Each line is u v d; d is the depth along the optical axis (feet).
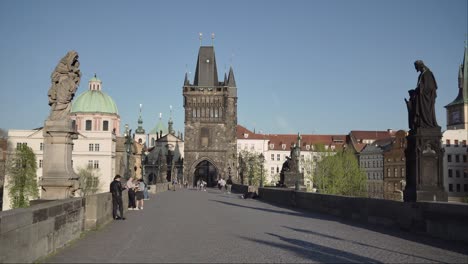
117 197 95.50
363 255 51.93
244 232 73.97
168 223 88.58
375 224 82.74
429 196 69.36
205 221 92.68
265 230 76.64
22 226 43.86
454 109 539.29
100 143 489.26
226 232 74.02
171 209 128.88
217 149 508.12
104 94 558.15
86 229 75.15
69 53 72.84
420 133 70.13
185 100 510.58
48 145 71.05
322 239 65.16
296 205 137.49
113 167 503.20
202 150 507.71
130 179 126.52
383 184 550.77
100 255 52.85
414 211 68.95
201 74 519.19
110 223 88.28
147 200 182.29
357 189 450.30
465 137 479.00
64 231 59.11
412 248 56.34
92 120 539.70
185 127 509.76
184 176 506.07
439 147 70.18
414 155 70.85
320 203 115.55
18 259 42.83
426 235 65.87
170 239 65.98
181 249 57.06
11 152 404.16
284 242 62.54
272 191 173.88
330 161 458.09
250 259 50.08
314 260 49.21
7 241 40.19
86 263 48.11
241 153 596.70
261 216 105.19
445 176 473.26
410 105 73.00
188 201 175.42
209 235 70.28
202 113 510.99
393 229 75.31
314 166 540.52
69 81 72.64
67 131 71.00
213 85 517.96
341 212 100.68
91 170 470.39
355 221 90.79
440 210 62.64
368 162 605.73
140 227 81.46
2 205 406.21
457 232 58.90
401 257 50.42
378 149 581.94
